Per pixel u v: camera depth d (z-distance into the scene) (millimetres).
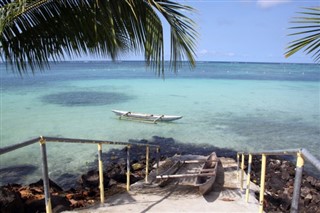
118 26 4902
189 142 14594
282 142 14594
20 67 4910
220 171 8406
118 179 8297
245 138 15250
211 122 18828
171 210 5180
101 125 17891
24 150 12625
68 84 43125
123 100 28062
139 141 14680
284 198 7086
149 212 4973
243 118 20016
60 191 7172
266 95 32562
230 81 52688
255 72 93000
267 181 9000
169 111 22484
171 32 4727
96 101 27250
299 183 1996
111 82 47438
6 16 4215
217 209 5414
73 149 12953
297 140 14930
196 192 6461
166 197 6039
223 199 6129
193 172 8156
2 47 4605
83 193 6840
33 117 19891
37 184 7547
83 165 11172
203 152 13125
